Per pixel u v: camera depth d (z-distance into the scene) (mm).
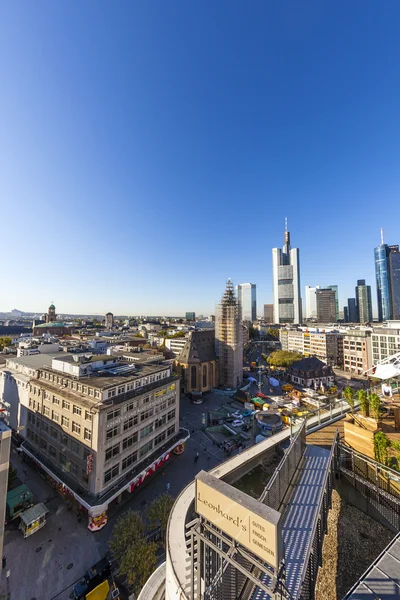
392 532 16969
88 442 36594
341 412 27734
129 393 42312
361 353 126438
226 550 9586
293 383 110062
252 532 7809
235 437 63438
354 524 17578
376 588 8773
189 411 82375
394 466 18156
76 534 33906
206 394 99188
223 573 8648
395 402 30141
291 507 13484
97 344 95000
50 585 27750
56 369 48781
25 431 49719
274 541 7203
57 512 37531
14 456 51000
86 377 44531
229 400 92562
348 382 111188
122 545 28781
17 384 53719
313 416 26844
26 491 38562
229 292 108250
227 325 105438
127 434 40500
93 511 33469
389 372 41031
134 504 39531
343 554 15367
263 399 90250
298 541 11273
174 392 52656
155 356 67625
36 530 34094
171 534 12367
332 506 18641
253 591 9750
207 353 105938
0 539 21172
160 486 43938
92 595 26156
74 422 39250
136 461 42469
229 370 103875
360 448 20359
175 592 9984
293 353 137875
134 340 148125
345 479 19906
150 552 27422
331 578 13945
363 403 22734
